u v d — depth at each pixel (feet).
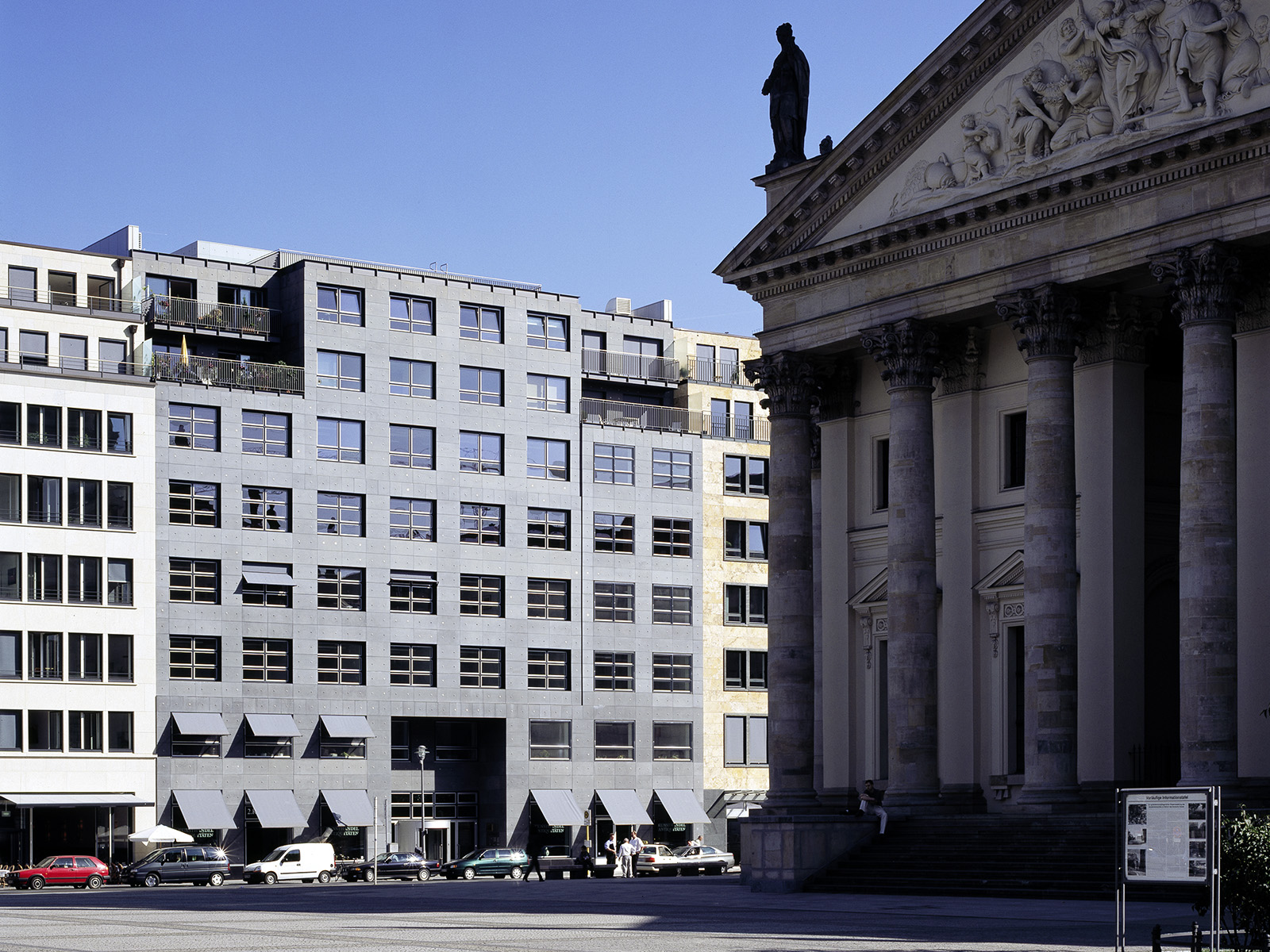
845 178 220.23
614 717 422.82
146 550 372.99
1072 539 193.98
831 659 238.27
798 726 220.02
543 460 421.18
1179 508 211.82
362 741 394.93
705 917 145.18
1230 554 176.14
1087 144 191.83
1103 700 198.90
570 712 417.49
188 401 381.19
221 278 397.39
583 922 139.54
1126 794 96.27
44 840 363.97
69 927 133.69
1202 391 177.78
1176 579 212.84
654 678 429.79
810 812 217.97
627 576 428.97
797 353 226.79
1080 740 200.95
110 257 382.83
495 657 410.93
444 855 406.41
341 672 392.47
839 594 237.86
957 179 206.28
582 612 422.00
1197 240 180.14
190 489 380.17
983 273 202.18
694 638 436.35
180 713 374.63
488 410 414.82
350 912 157.89
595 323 434.71
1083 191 191.21
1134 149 183.52
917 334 211.82
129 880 340.80
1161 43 185.37
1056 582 192.65
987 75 203.51
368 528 397.60
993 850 184.14
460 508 409.28
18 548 360.07
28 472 362.33
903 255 212.23
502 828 407.44
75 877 332.19
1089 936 118.93
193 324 390.21
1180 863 93.20
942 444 222.48
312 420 393.50
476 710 405.80
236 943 114.11
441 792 407.85
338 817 387.96
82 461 368.07
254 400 387.55
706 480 443.32
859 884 189.67
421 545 403.54
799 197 223.71
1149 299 201.87
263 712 383.24
